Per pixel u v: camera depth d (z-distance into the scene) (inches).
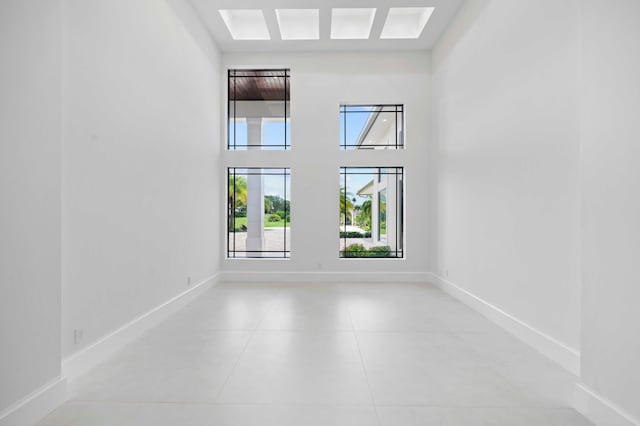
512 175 183.9
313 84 320.5
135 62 174.9
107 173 152.1
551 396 117.9
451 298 256.5
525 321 171.6
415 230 319.0
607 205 97.7
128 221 168.6
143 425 100.0
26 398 98.5
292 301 246.2
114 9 157.5
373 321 200.8
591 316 103.9
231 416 105.0
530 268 167.8
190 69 246.4
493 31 204.1
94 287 143.5
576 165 138.6
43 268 104.5
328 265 319.3
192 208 250.7
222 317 207.6
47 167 105.8
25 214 98.2
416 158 319.3
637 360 89.0
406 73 319.9
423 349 158.9
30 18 100.1
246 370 136.3
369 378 130.0
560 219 147.4
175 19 221.6
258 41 301.4
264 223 417.1
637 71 89.0
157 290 197.5
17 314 95.6
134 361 144.6
